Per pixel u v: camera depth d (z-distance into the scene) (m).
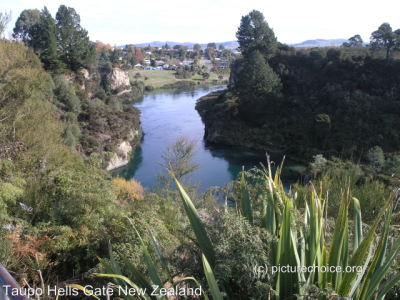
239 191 2.99
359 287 2.25
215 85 111.25
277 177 2.70
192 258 2.57
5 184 5.08
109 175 5.94
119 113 40.94
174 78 118.19
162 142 42.78
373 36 48.50
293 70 54.78
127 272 2.97
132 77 110.94
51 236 4.07
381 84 43.91
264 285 2.04
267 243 2.32
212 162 36.19
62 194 4.98
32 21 68.25
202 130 49.56
